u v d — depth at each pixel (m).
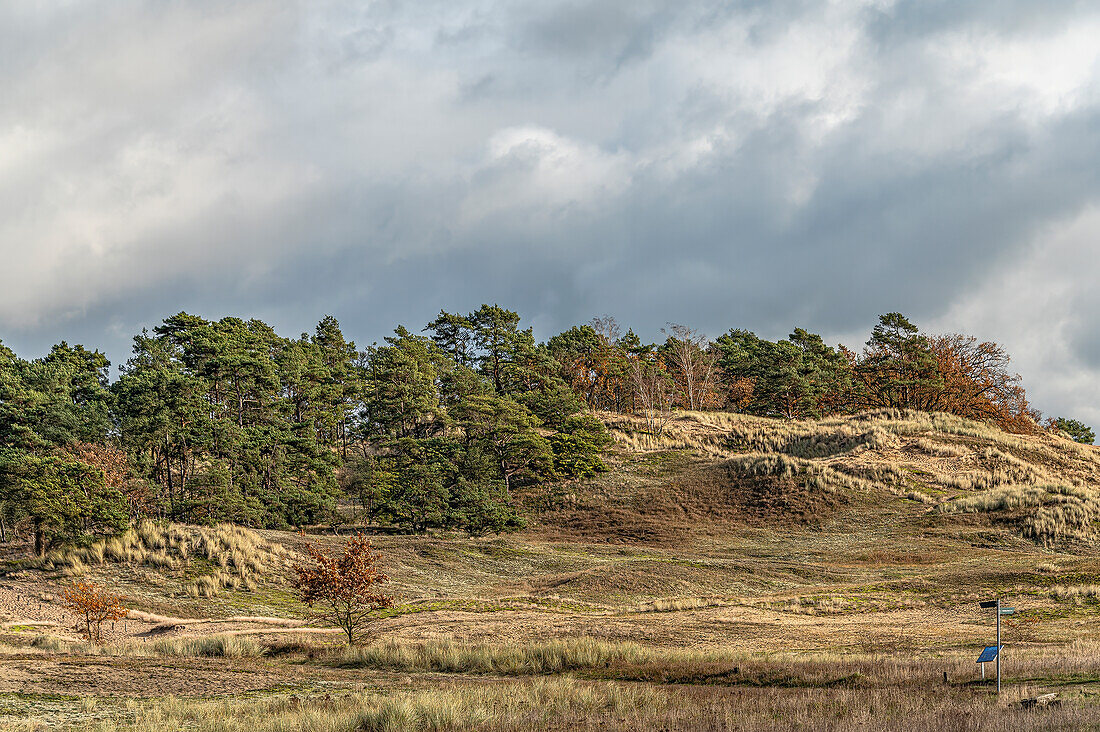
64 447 72.75
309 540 60.81
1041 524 66.81
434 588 52.56
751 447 99.25
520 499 85.88
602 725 15.94
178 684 21.05
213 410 88.44
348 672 25.09
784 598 43.88
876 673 21.45
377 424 100.06
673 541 72.19
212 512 66.62
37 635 34.38
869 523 73.19
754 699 18.47
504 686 20.78
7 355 103.19
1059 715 13.97
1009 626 33.69
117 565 50.25
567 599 46.94
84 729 15.45
